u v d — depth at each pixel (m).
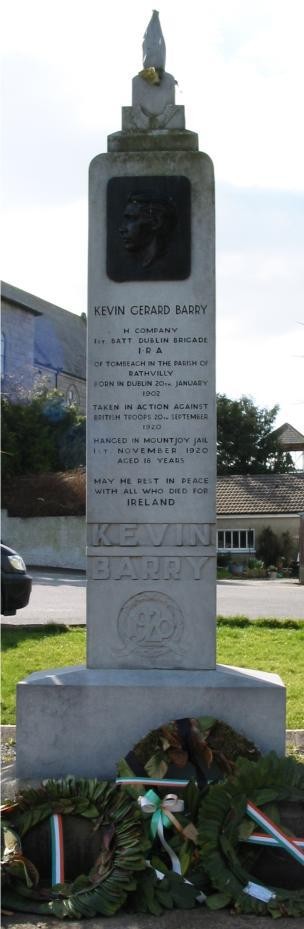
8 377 34.25
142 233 5.55
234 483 46.16
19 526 29.88
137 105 5.74
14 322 44.25
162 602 5.53
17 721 5.27
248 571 39.34
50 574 26.89
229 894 4.34
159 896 4.34
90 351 5.60
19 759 5.27
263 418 56.75
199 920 4.22
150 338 5.58
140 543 5.55
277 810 4.63
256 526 44.03
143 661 5.51
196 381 5.56
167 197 5.59
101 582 5.55
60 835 4.63
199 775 4.90
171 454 5.56
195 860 4.50
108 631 5.54
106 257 5.61
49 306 54.09
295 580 35.94
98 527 5.57
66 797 4.73
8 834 4.59
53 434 32.78
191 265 5.58
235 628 13.64
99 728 5.26
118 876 4.36
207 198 5.59
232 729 5.07
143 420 5.57
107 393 5.60
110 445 5.59
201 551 5.52
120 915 4.29
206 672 5.41
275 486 45.53
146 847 4.46
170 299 5.58
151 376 5.57
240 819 4.57
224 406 56.03
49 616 15.02
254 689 5.22
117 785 4.81
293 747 6.62
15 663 9.82
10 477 30.66
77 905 4.26
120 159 5.62
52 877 4.56
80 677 5.33
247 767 4.67
